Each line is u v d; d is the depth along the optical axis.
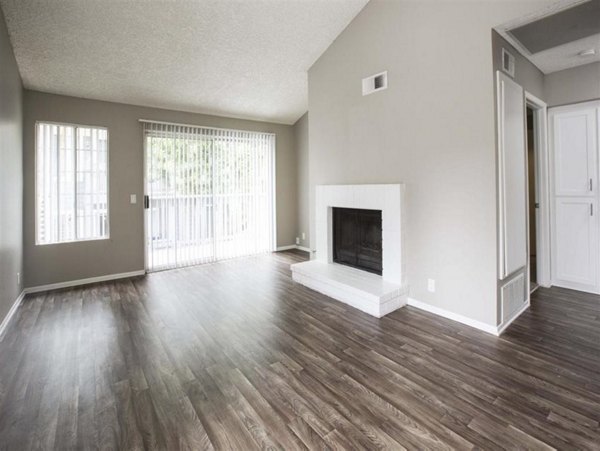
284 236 6.54
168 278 4.56
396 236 3.34
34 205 3.99
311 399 1.89
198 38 3.61
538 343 2.51
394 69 3.34
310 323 2.98
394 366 2.23
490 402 1.84
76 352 2.49
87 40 3.34
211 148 5.45
